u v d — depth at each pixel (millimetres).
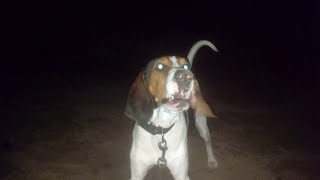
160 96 820
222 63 3156
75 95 2109
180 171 954
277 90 2342
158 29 4742
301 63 3178
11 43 3627
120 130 1562
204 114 908
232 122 1706
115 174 1201
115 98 2062
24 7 5012
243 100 2092
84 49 3600
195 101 896
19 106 1861
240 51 3631
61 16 4938
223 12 5918
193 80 804
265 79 2643
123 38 4152
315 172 1259
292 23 5152
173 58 851
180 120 924
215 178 1208
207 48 3732
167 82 799
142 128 904
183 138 938
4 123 1607
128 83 2451
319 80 2621
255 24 5129
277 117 1799
